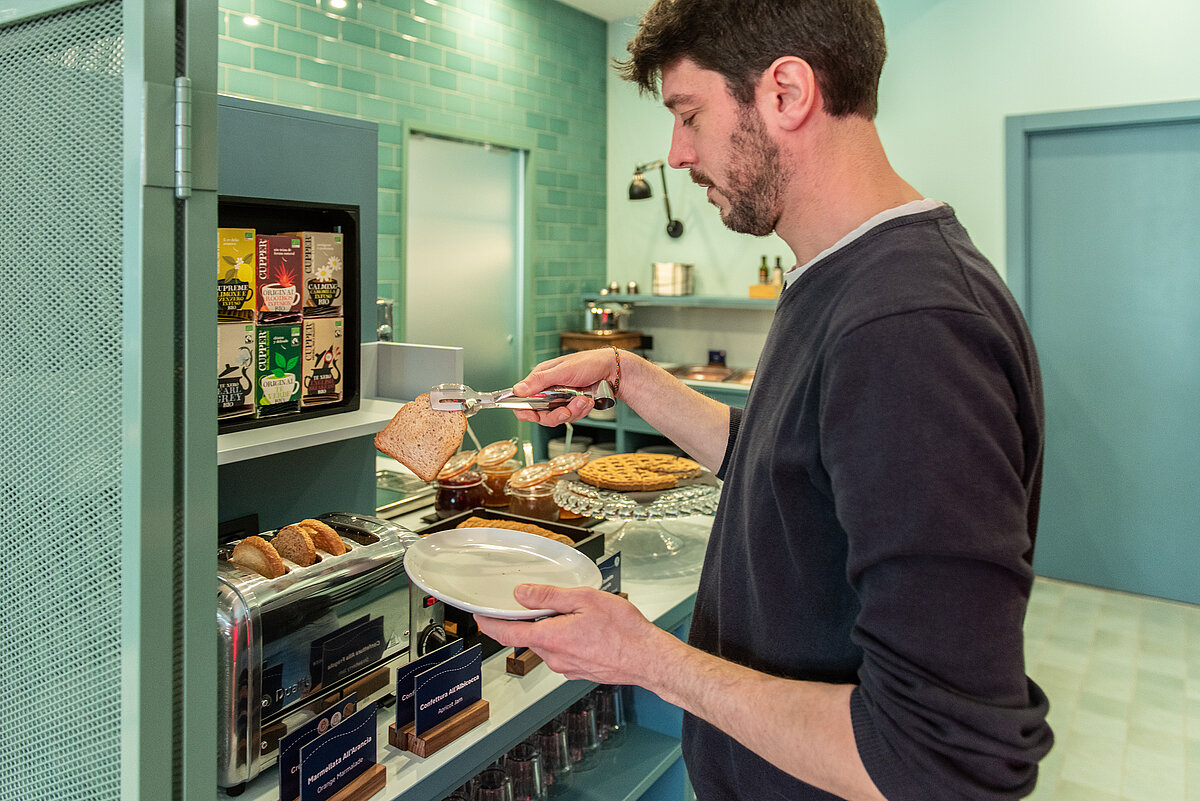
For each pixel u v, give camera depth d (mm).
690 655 828
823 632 813
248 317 1325
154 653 701
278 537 1175
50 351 746
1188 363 3588
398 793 1091
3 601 820
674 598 1688
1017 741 646
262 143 1441
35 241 751
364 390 1698
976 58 3885
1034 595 3773
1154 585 3748
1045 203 3842
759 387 898
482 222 4211
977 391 673
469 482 1901
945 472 656
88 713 741
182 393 701
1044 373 3912
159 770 715
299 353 1421
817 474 780
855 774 697
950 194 4012
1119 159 3646
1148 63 3514
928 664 658
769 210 886
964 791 646
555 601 880
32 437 771
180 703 728
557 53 4543
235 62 2928
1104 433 3799
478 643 1365
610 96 5035
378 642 1234
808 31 807
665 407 1300
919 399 673
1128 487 3766
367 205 1676
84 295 712
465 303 4160
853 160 846
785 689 764
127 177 665
